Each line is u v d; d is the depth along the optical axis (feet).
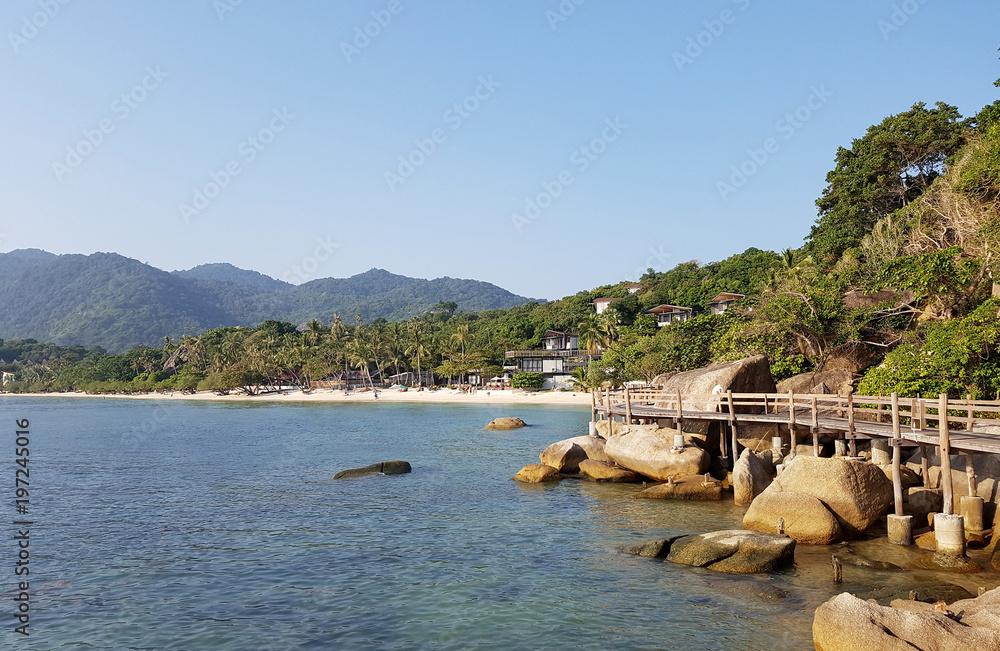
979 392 86.22
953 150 172.04
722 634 44.04
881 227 148.46
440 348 444.96
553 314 483.92
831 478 63.46
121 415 309.01
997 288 100.07
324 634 45.85
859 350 126.82
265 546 68.33
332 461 132.67
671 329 228.02
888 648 33.27
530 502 87.30
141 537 72.69
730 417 88.74
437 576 57.67
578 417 245.45
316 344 525.34
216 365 508.53
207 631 46.78
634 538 68.28
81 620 49.14
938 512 62.69
